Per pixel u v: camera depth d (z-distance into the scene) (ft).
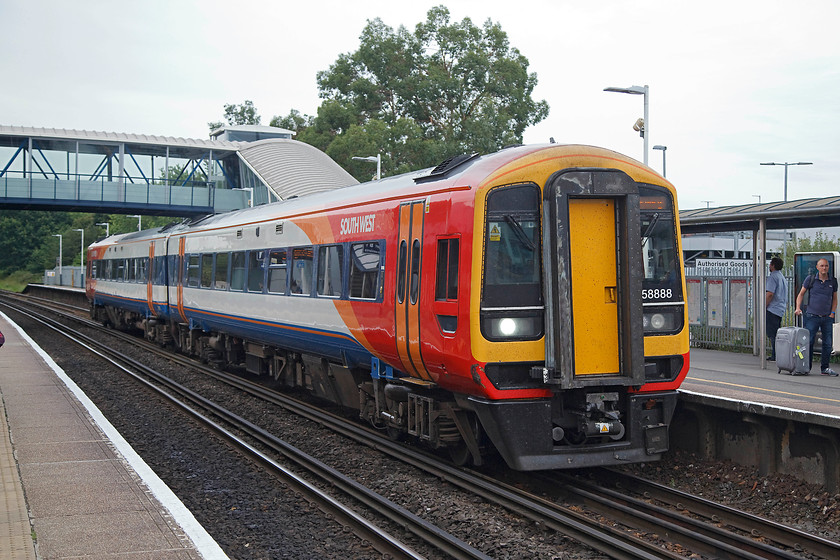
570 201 26.78
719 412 30.25
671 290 28.58
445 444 31.01
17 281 343.26
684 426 31.86
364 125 170.19
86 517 22.39
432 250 29.14
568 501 26.81
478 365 26.43
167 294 69.62
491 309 26.50
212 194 131.64
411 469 31.17
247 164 129.39
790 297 52.26
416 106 179.11
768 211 43.73
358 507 26.68
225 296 54.49
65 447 31.37
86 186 125.80
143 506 23.48
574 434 28.48
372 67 184.14
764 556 21.12
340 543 23.16
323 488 29.32
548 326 26.50
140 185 129.18
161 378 56.65
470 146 160.76
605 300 27.12
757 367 43.73
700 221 48.03
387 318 32.45
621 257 27.12
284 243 44.75
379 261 33.37
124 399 49.29
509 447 26.78
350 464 32.68
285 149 135.13
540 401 26.99
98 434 33.88
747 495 26.86
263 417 43.27
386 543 22.44
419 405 31.40
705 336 56.80
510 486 27.40
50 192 124.06
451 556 21.61
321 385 43.45
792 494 26.12
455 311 27.37
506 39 180.86
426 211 29.73
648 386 27.99
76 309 147.43
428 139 168.45
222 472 31.78
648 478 29.27
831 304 39.86
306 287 41.32
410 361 31.04
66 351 76.69
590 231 27.02
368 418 37.06
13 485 25.57
